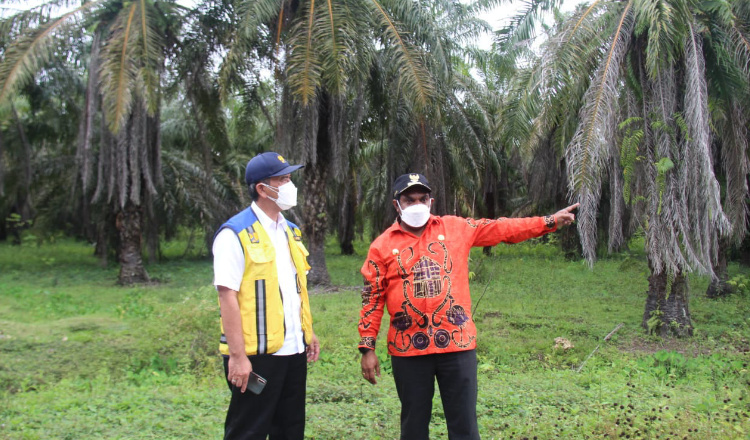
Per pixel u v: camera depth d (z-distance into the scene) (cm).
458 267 315
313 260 1254
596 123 702
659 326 812
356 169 1602
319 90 1134
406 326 311
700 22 761
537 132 799
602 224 1702
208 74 1292
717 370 611
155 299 1020
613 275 1420
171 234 1798
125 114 1058
